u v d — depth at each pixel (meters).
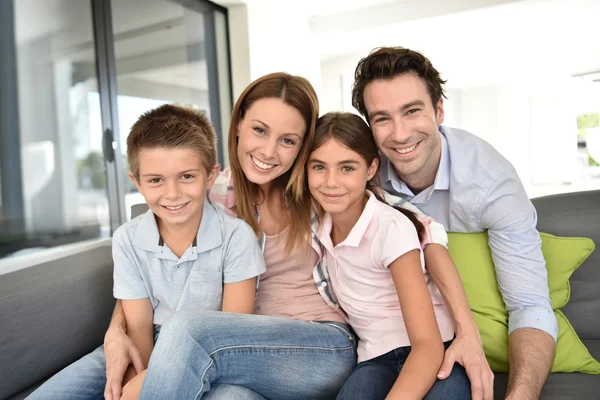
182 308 1.17
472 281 1.33
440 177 1.32
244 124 1.26
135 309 1.19
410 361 0.93
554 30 5.34
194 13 3.74
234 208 1.37
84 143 2.60
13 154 2.21
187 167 1.11
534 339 1.15
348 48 5.93
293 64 4.91
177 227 1.17
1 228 2.16
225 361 0.94
